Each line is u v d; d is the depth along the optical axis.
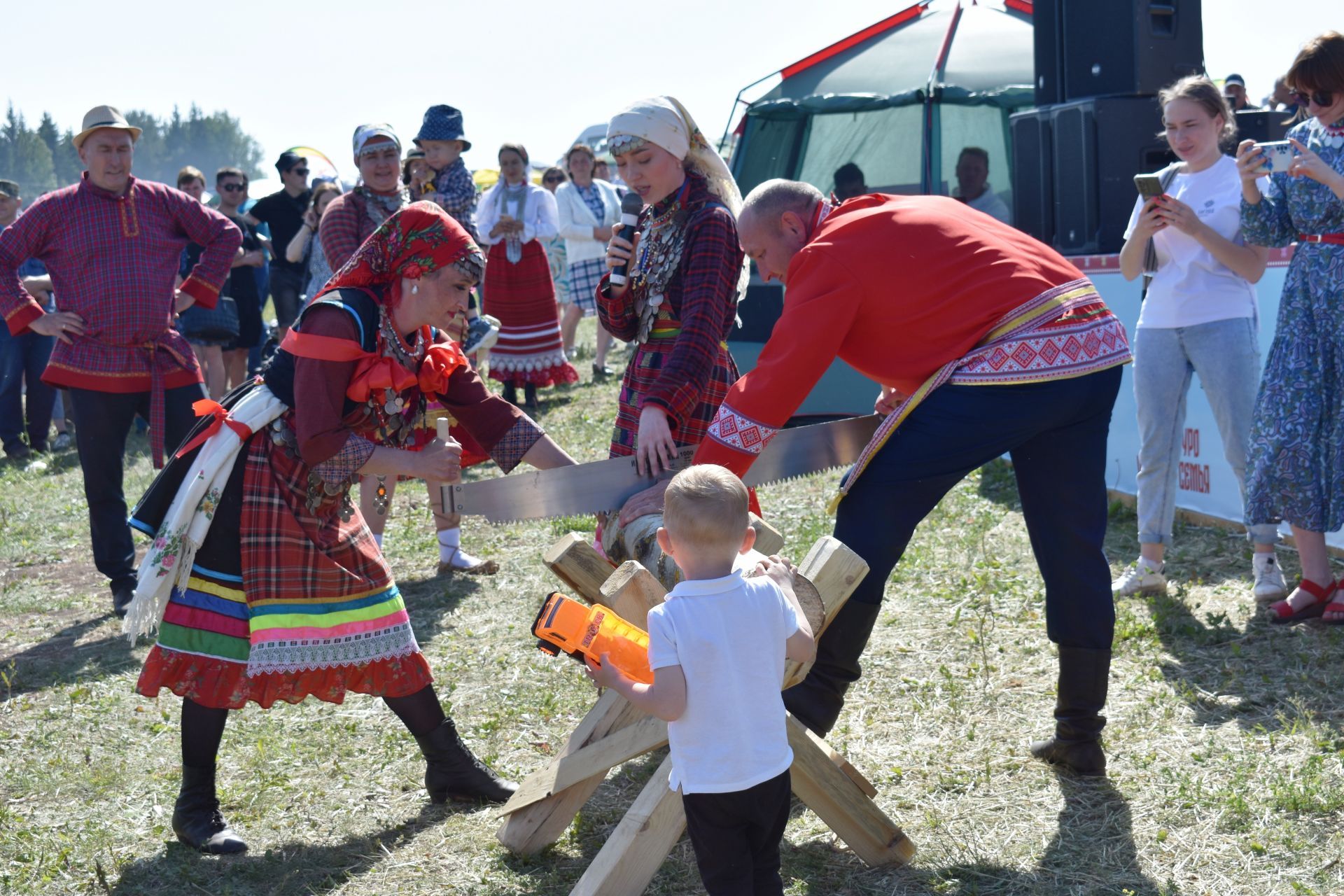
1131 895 3.04
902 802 3.61
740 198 4.09
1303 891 3.00
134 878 3.43
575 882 3.28
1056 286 3.37
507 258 10.23
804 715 3.40
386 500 3.72
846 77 9.50
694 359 3.67
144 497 3.52
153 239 5.87
